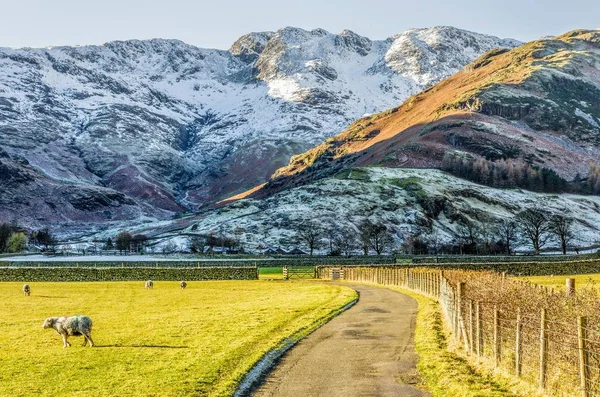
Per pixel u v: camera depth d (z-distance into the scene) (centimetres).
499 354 2825
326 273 12462
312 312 5378
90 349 3756
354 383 2783
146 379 2866
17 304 7081
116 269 11981
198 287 9838
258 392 2662
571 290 3288
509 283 4103
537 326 2641
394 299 6719
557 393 2316
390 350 3547
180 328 4531
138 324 4925
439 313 5009
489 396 2386
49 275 11881
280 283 10769
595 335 2258
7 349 3900
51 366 3253
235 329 4334
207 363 3161
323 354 3456
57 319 3950
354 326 4544
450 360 3095
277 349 3597
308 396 2573
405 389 2662
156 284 10806
